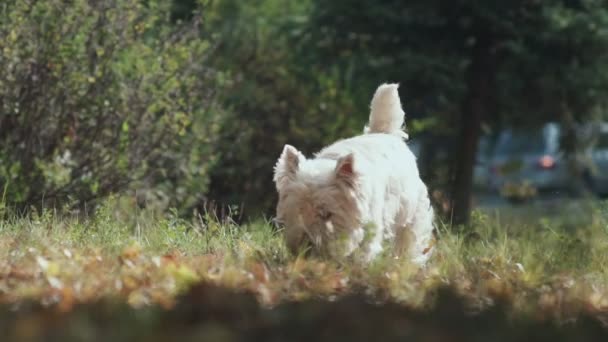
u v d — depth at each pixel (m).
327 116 23.84
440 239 11.41
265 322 6.63
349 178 9.50
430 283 8.69
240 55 24.16
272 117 23.16
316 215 9.47
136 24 15.02
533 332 6.72
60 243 10.34
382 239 10.42
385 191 10.43
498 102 26.36
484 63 25.52
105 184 14.96
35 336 5.95
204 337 5.98
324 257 9.42
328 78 24.69
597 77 25.06
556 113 26.41
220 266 9.08
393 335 6.32
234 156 21.78
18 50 14.02
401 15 24.44
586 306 8.18
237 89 22.83
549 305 8.07
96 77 14.50
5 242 10.29
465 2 24.08
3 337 5.96
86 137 14.84
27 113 14.34
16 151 14.48
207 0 16.02
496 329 6.74
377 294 8.08
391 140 11.10
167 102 15.04
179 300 7.31
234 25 26.00
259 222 12.77
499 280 9.16
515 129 27.98
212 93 16.42
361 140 10.79
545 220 13.32
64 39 14.23
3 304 7.21
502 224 14.43
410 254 10.96
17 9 13.98
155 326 6.41
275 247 10.09
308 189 9.48
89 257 9.50
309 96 23.91
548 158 37.34
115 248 9.91
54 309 6.99
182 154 16.23
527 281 9.10
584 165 29.70
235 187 21.88
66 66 14.28
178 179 16.88
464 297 7.86
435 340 6.27
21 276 8.42
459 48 25.16
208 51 16.95
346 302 7.32
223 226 11.44
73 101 14.53
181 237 11.17
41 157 14.59
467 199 25.50
